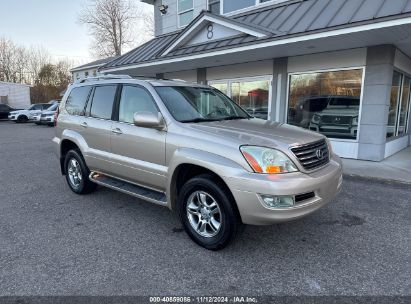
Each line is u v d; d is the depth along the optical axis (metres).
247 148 3.07
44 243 3.58
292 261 3.19
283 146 3.11
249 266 3.10
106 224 4.11
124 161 4.21
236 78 10.77
